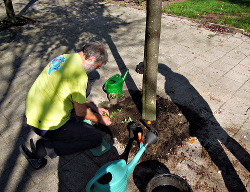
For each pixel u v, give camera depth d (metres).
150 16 2.60
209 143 3.14
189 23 6.97
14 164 2.95
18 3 8.97
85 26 6.93
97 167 2.88
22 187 2.68
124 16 7.63
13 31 6.65
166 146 3.09
